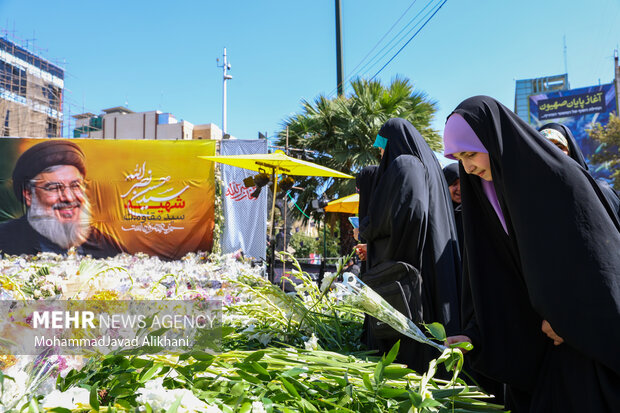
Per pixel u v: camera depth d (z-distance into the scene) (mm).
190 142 9133
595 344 1191
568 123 27344
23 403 953
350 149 12469
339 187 12188
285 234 9586
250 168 8484
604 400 1253
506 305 1556
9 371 1013
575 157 2064
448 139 1529
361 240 2824
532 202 1316
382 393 1144
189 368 1132
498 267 1591
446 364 1225
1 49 30203
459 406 1209
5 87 30234
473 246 1614
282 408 1035
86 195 9125
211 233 8961
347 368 1289
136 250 9008
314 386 1187
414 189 2117
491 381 1785
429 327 1257
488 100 1476
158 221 9016
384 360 1179
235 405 1008
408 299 1986
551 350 1465
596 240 1242
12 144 9148
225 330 1404
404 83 12938
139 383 1027
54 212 9078
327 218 12977
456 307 2082
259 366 1169
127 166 9133
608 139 25906
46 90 33094
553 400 1407
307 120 13242
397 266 2020
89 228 9070
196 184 9055
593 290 1208
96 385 954
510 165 1381
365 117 12414
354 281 1402
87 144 9164
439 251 2129
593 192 1307
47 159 9164
